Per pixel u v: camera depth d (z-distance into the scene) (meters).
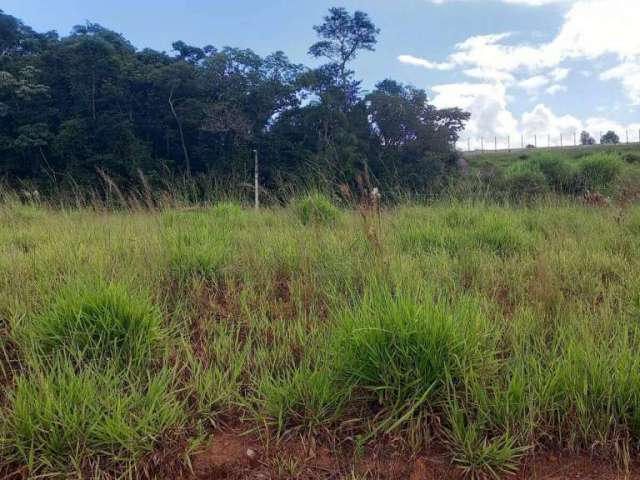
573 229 5.95
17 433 2.14
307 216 6.28
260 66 36.81
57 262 4.07
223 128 32.84
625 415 2.31
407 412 2.30
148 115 36.50
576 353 2.56
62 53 36.97
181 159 35.69
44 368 2.50
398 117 30.70
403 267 3.75
